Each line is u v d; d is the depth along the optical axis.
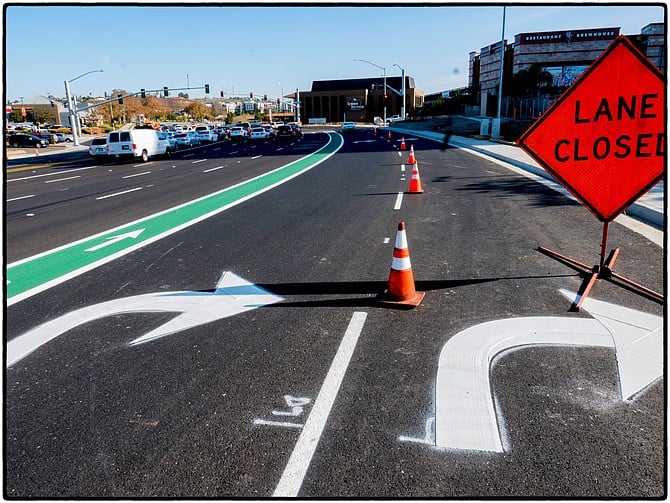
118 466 2.67
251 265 6.29
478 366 3.56
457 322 4.31
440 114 75.19
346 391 3.31
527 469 2.56
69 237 8.39
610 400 3.12
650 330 4.05
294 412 3.10
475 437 2.81
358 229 8.14
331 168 18.92
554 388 3.26
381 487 2.47
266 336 4.17
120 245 7.63
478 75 64.31
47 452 2.79
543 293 4.92
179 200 12.32
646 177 4.96
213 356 3.85
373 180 14.71
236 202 11.54
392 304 4.71
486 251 6.53
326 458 2.68
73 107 46.88
